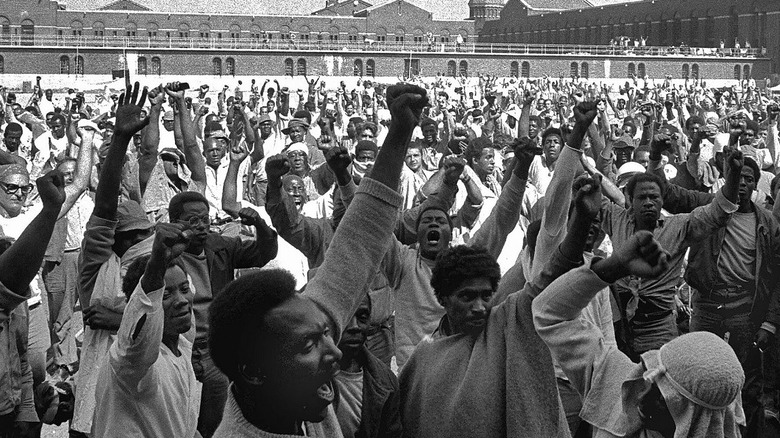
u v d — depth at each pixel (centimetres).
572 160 585
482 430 516
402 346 788
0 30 11194
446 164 846
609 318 728
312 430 386
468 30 14212
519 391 511
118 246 744
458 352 536
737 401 462
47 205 562
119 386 552
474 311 531
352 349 542
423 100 397
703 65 11219
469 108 4844
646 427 465
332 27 12625
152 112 1241
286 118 2475
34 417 781
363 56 10600
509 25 14225
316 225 860
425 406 535
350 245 392
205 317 748
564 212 589
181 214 771
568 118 3192
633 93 7788
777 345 942
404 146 398
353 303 389
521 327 519
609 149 1666
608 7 12838
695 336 448
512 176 756
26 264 560
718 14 11556
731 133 948
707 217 902
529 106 2038
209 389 734
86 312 689
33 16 11288
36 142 2228
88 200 1300
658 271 429
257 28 12338
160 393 564
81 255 713
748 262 955
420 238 794
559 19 13538
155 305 529
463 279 532
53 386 818
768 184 1530
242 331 332
